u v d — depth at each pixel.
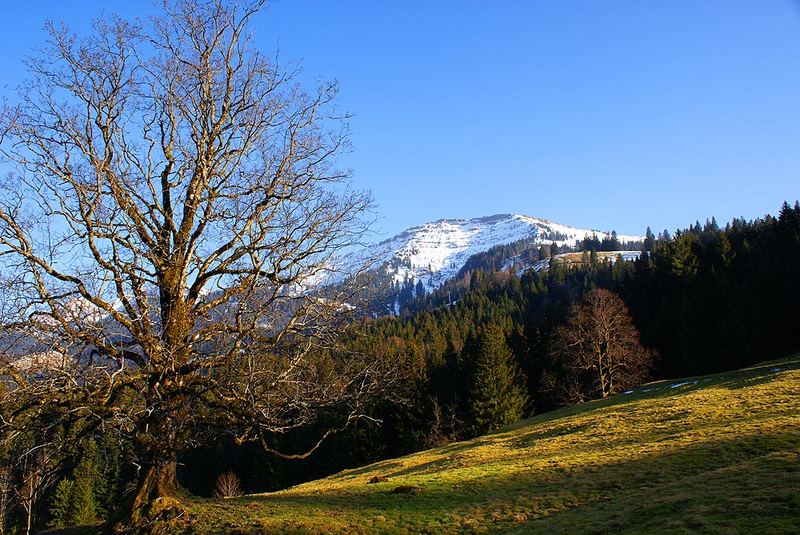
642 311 86.69
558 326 81.75
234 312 15.88
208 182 16.59
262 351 15.42
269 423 15.11
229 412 15.21
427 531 19.12
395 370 18.03
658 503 17.36
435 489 26.33
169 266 15.82
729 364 69.81
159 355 14.45
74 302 13.94
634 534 14.57
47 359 13.60
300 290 16.02
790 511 13.51
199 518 18.16
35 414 14.02
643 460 25.97
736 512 14.30
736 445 24.50
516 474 28.33
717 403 37.75
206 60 16.86
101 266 14.68
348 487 30.98
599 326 69.44
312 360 16.20
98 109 15.70
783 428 26.02
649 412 41.09
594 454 30.48
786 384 39.09
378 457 67.00
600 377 68.56
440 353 84.56
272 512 20.64
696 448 25.80
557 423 48.62
